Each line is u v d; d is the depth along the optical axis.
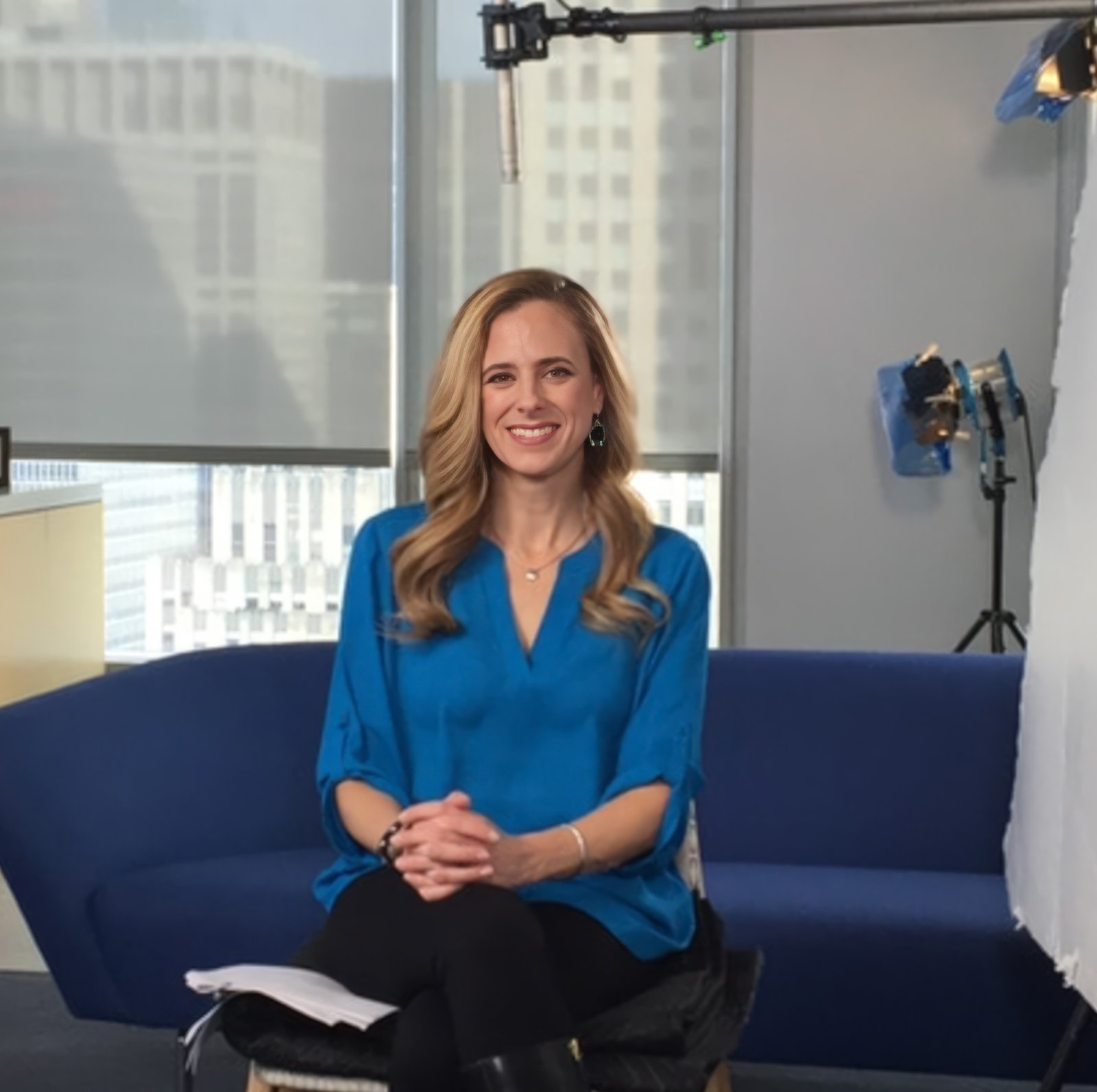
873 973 2.77
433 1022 1.85
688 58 6.34
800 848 3.20
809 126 6.25
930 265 6.24
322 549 6.70
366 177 6.49
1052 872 2.08
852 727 3.22
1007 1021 2.73
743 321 6.35
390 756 2.14
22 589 5.35
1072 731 1.99
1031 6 4.02
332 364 6.54
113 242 6.61
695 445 6.44
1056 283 6.19
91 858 2.96
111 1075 3.15
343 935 1.96
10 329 6.67
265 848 3.18
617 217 6.41
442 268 6.51
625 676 2.13
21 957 3.94
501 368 2.14
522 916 1.88
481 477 2.17
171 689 3.15
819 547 6.34
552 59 6.39
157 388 6.62
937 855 3.17
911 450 5.70
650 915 2.05
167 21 6.54
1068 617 2.04
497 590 2.16
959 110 6.20
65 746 2.97
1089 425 1.94
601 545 2.18
